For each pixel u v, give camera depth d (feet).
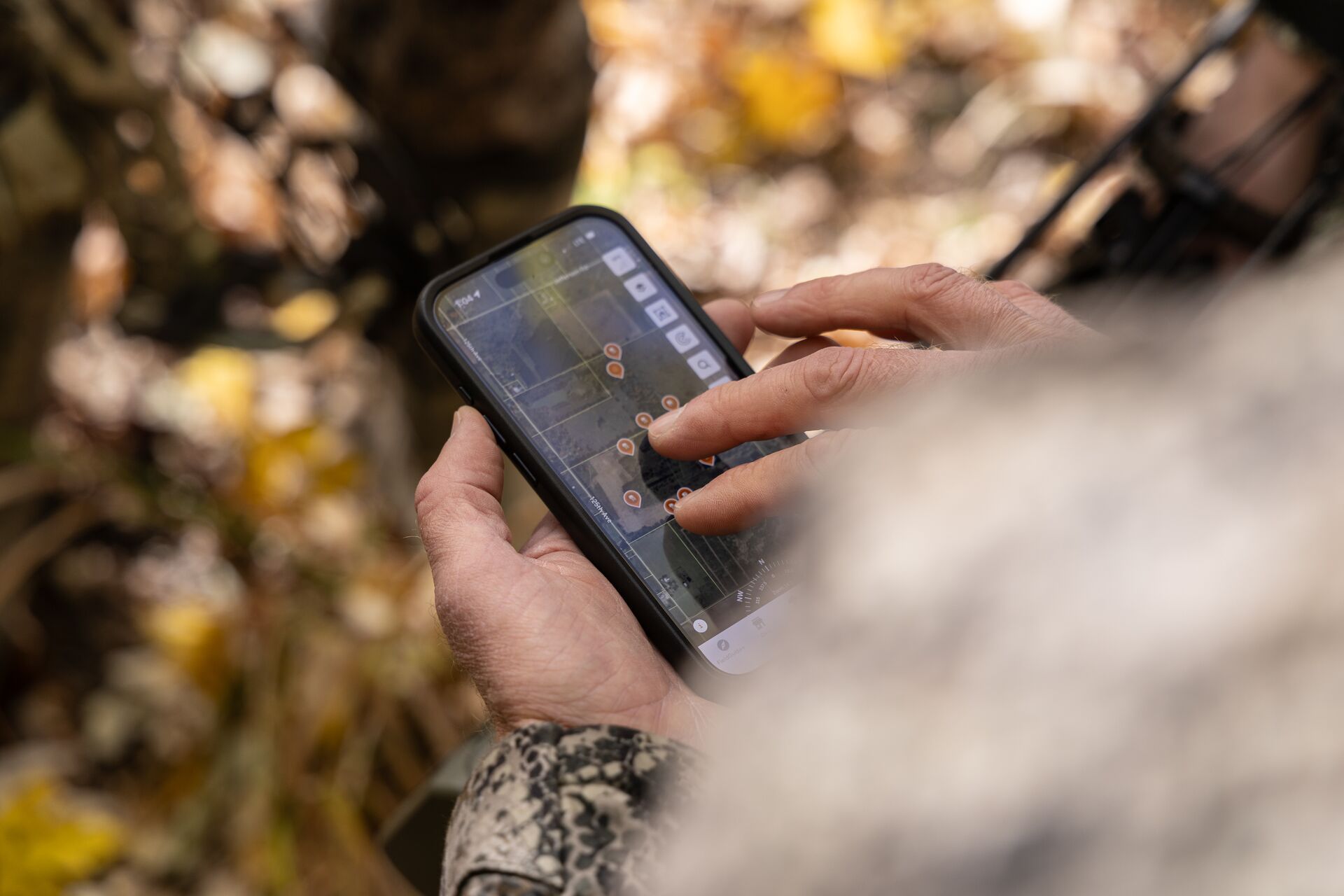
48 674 5.31
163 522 4.97
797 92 7.09
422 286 4.62
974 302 2.03
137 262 4.35
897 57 7.27
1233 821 0.52
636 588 2.09
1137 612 0.58
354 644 4.85
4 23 3.72
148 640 5.37
